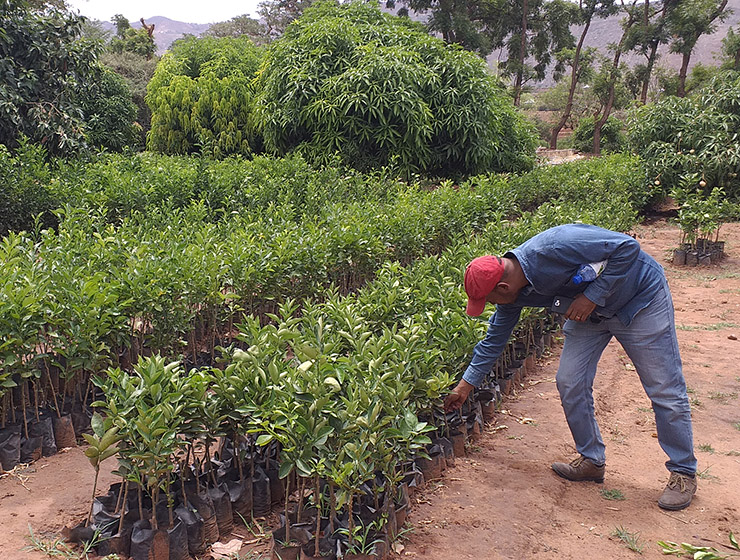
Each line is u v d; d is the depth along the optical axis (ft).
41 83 37.06
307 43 45.19
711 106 47.96
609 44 132.16
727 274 31.45
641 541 10.48
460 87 44.75
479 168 46.78
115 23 165.37
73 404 14.12
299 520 9.89
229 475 11.10
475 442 14.01
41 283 13.87
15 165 28.89
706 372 18.80
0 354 12.63
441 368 13.12
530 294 11.23
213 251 17.93
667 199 52.54
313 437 9.19
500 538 10.37
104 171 30.40
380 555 9.48
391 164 40.42
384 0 139.95
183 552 9.53
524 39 137.90
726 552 10.14
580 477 12.45
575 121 174.19
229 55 62.95
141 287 14.93
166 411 9.23
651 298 11.10
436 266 18.11
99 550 9.64
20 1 36.45
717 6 135.44
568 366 11.98
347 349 12.90
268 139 46.06
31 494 11.56
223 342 19.03
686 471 11.51
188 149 59.72
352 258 21.57
